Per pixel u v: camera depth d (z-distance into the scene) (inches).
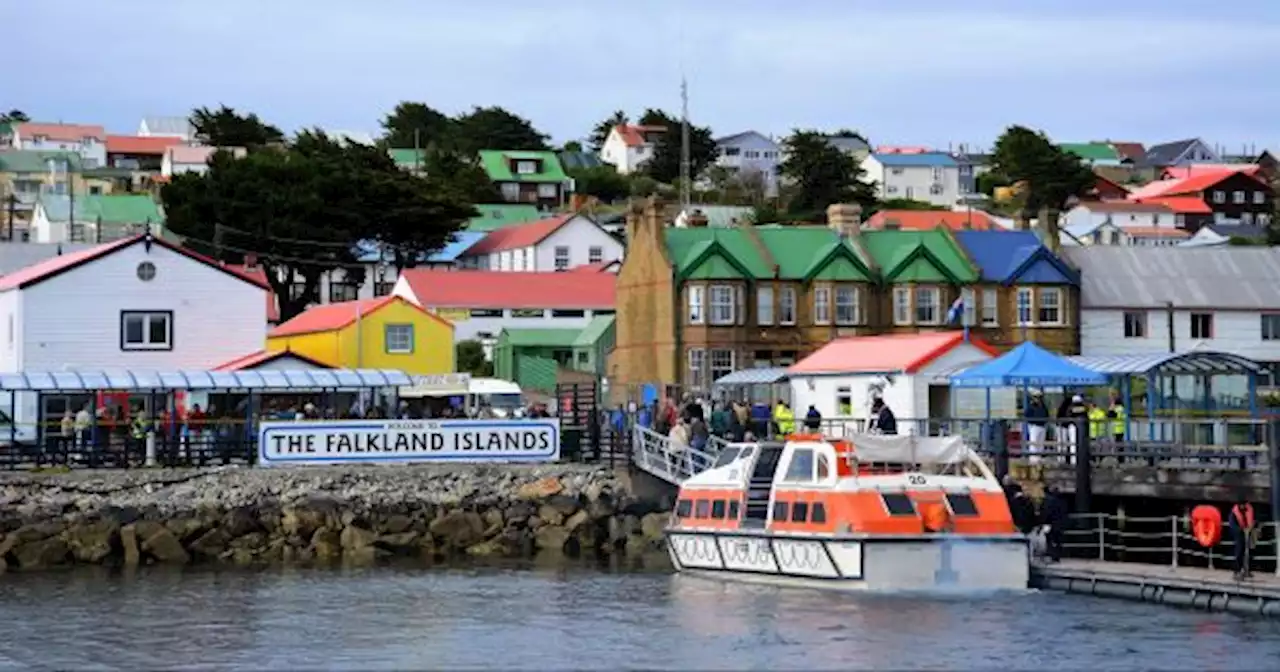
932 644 2445.9
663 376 5472.4
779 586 2982.3
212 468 3846.0
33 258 6535.4
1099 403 4473.4
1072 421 3201.3
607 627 2677.2
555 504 3902.6
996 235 5831.7
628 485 3961.6
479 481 3961.6
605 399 5644.7
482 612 2859.3
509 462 4023.1
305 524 3777.1
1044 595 2815.0
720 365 5457.7
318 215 7519.7
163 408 4362.7
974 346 4416.8
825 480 2888.8
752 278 5492.1
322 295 7834.6
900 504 2837.1
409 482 3937.0
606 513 3917.3
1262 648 2369.6
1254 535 2738.7
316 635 2659.9
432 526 3828.7
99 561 3641.7
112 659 2486.5
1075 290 5679.1
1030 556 2906.0
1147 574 2768.2
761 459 3139.8
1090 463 3260.3
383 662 2442.2
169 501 3754.9
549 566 3526.1
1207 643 2406.5
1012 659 2342.5
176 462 3897.6
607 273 7244.1
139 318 4714.6
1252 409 3730.3
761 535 3002.0
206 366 4763.8
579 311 6875.0
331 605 2962.6
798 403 4692.4
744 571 3065.9
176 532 3703.3
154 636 2664.9
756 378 4795.8
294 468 3900.1
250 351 4810.5
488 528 3865.7
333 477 3902.6
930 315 5639.8
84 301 4665.4
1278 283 5856.3
